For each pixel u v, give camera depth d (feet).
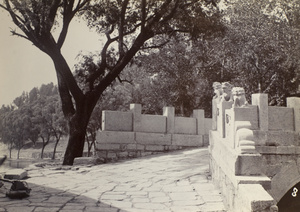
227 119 22.08
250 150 17.99
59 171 32.07
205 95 78.38
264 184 16.60
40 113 86.58
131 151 42.60
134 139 42.93
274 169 26.18
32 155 98.94
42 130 91.20
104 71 50.47
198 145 46.75
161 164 35.17
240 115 19.57
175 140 45.39
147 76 82.89
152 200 21.17
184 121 46.91
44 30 38.09
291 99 27.50
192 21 49.06
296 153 26.58
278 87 64.59
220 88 29.35
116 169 33.60
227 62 71.92
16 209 17.98
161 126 45.01
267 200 14.24
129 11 50.75
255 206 14.15
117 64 45.65
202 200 21.12
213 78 74.33
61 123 91.40
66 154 41.78
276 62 62.90
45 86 89.81
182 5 46.98
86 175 30.50
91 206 19.31
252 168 17.66
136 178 28.71
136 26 51.42
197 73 76.69
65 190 23.59
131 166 35.14
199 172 29.63
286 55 61.93
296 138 26.89
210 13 52.70
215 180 24.80
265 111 26.43
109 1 48.24
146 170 32.24
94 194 22.56
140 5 48.75
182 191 23.56
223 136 23.79
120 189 24.40
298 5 59.98
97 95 44.16
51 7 38.17
